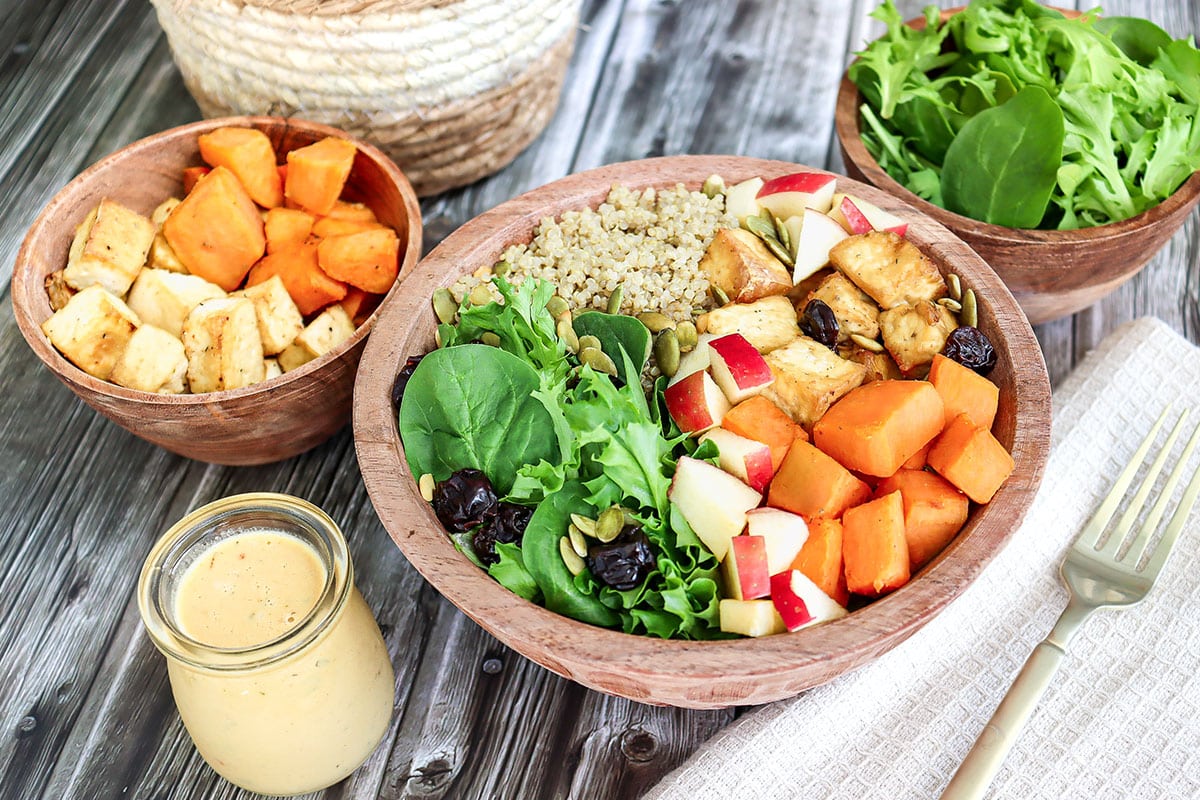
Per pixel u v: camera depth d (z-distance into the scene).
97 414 0.65
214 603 0.51
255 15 0.61
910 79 0.66
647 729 0.55
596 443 0.51
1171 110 0.64
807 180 0.58
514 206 0.58
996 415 0.54
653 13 0.81
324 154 0.62
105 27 0.80
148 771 0.55
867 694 0.53
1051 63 0.67
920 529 0.51
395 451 0.52
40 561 0.60
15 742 0.55
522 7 0.64
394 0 0.61
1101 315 0.68
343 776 0.54
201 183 0.62
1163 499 0.56
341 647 0.51
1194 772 0.51
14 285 0.59
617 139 0.75
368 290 0.62
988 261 0.60
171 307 0.61
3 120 0.75
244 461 0.61
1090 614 0.53
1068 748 0.51
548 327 0.54
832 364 0.55
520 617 0.48
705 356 0.55
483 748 0.55
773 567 0.50
